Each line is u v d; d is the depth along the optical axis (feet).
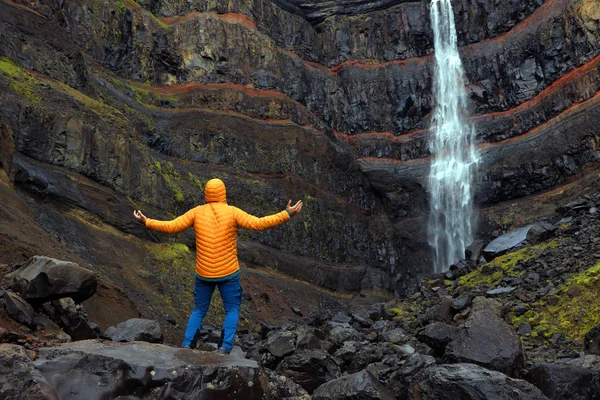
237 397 13.35
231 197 71.31
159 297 42.39
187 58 80.94
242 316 48.42
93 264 39.27
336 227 84.23
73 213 43.86
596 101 78.59
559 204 79.61
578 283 30.55
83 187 46.32
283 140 82.99
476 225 89.04
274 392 15.49
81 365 12.55
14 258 26.89
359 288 81.66
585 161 78.07
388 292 85.66
